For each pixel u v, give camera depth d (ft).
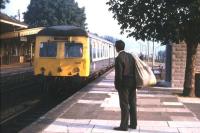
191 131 39.96
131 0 67.62
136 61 39.78
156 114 49.98
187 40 68.85
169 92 76.28
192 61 69.62
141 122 44.57
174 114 50.08
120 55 39.75
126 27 68.85
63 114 49.03
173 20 64.44
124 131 39.81
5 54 196.44
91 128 40.96
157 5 65.82
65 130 39.88
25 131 39.19
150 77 39.86
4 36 169.07
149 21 67.00
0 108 73.67
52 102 79.10
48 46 82.94
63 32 82.64
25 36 178.19
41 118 46.34
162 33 66.90
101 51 115.65
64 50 82.53
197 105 58.49
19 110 69.62
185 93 69.82
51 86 83.51
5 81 100.78
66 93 87.56
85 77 83.05
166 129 40.91
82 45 82.58
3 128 52.65
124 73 39.75
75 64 82.38
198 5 62.39
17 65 192.54
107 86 85.56
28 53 232.53
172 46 87.51
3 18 155.74
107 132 39.27
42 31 83.71
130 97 40.65
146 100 63.46
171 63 88.63
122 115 40.14
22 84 101.81
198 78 69.87
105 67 132.98
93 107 54.85
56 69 82.33
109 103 58.65
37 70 83.20
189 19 64.39
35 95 92.73
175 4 64.85
